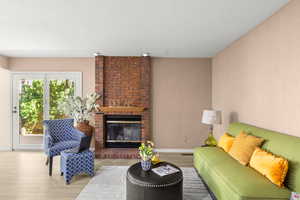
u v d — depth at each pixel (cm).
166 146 483
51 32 306
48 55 464
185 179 312
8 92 482
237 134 301
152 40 347
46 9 229
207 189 276
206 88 483
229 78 380
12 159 411
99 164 387
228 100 385
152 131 483
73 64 484
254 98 292
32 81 486
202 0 209
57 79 488
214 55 461
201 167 290
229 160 254
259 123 279
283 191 175
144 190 210
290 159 188
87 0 208
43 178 316
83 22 267
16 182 302
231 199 184
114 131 483
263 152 213
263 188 178
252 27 288
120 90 473
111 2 213
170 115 483
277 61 239
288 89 221
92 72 484
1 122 482
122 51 427
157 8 227
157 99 481
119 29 294
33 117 489
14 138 486
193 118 483
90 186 289
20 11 233
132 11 235
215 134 462
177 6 222
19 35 319
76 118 454
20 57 480
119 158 426
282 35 229
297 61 207
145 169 242
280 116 235
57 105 489
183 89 482
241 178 197
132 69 472
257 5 222
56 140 379
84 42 358
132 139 482
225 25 279
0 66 451
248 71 308
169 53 443
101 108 452
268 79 258
